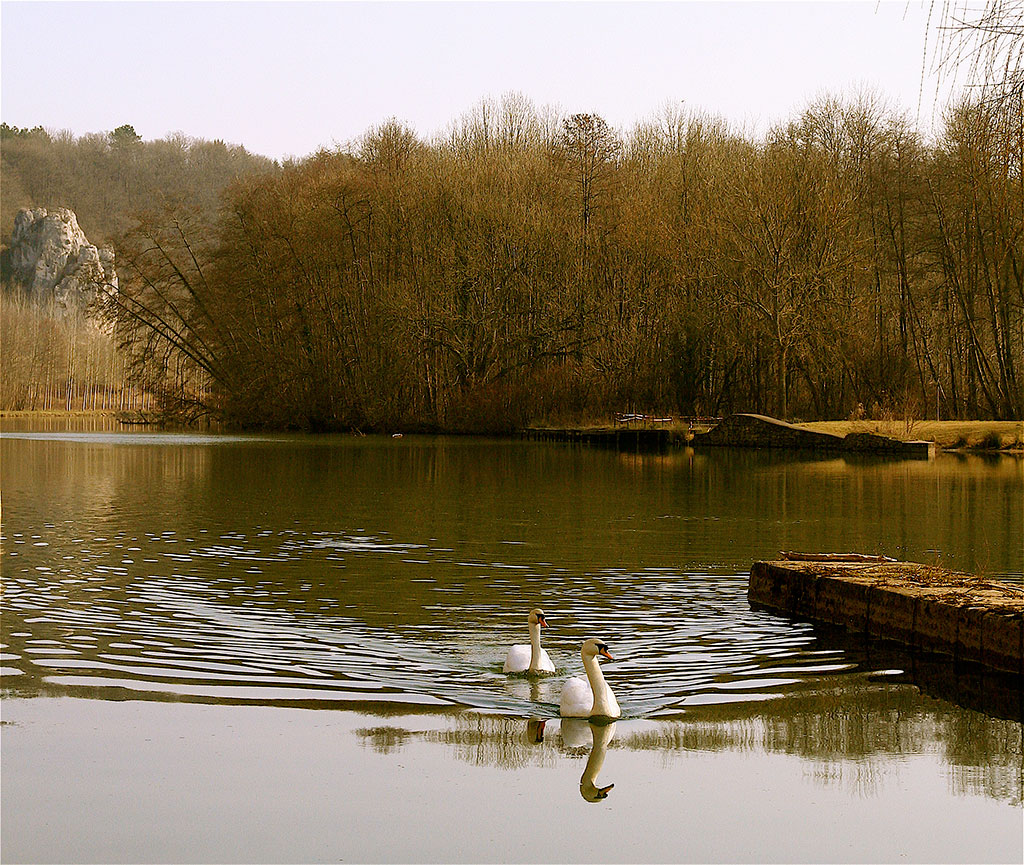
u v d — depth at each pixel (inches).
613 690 378.0
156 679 382.0
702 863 248.7
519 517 855.7
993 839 263.3
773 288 2034.9
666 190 2418.8
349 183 2596.0
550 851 254.5
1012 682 392.2
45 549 671.8
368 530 772.0
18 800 279.7
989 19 331.6
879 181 2265.0
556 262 2490.2
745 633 462.9
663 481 1200.8
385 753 314.5
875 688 382.6
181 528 777.6
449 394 2492.6
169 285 2832.2
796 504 954.1
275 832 262.8
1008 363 2037.4
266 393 2642.7
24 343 5039.4
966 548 687.7
